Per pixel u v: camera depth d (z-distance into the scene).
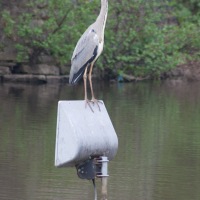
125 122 16.08
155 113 17.33
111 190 11.08
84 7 23.70
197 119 16.62
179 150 13.57
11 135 14.51
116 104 18.64
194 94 21.06
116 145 9.05
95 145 8.70
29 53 23.34
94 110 8.92
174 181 11.60
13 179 11.56
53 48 23.20
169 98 20.06
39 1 23.41
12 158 12.77
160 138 14.51
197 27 26.02
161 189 11.16
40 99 19.23
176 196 10.84
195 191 11.05
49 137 14.38
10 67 23.41
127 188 11.19
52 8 23.39
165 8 26.30
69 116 8.62
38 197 10.63
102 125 8.88
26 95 20.05
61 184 11.35
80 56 9.76
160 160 12.82
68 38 23.69
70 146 8.59
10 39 23.45
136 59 24.05
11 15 23.83
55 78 23.36
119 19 24.11
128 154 13.27
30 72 23.41
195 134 14.93
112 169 12.25
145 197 10.70
